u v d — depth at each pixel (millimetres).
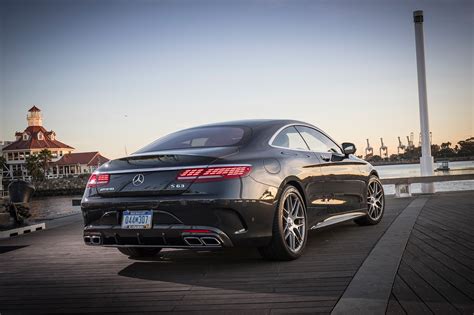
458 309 2348
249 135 3768
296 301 2637
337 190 4629
